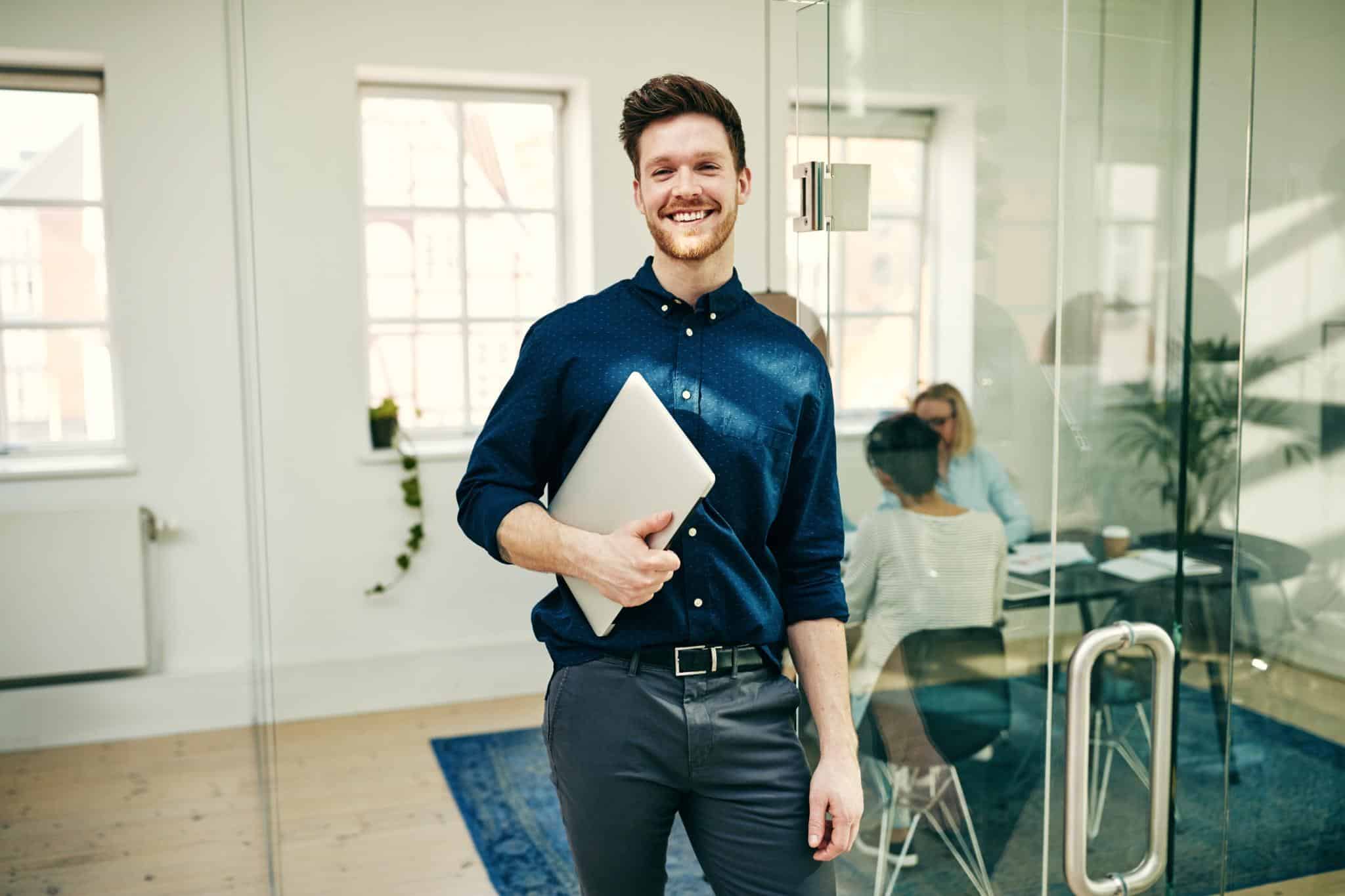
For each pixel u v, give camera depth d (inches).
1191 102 66.2
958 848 78.7
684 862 108.7
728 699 51.7
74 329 149.1
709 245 51.4
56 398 149.3
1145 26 67.7
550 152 164.7
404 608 152.8
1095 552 74.0
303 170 146.6
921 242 75.5
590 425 52.9
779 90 149.3
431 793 126.6
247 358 145.9
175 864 109.6
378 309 160.1
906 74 72.8
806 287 74.4
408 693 151.3
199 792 126.8
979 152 73.9
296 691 146.8
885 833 78.7
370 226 158.6
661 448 48.5
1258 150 71.0
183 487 146.1
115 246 142.3
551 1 150.9
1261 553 74.4
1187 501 71.0
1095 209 71.0
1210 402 68.8
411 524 152.9
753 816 52.0
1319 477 75.7
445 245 162.1
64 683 141.6
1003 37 72.6
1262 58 70.1
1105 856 74.1
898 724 78.7
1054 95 71.6
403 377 162.1
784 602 55.9
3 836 114.6
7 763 134.3
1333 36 72.4
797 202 74.3
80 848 113.2
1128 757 74.5
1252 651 74.9
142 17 140.5
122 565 143.3
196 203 144.0
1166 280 69.1
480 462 53.3
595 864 52.9
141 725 142.8
